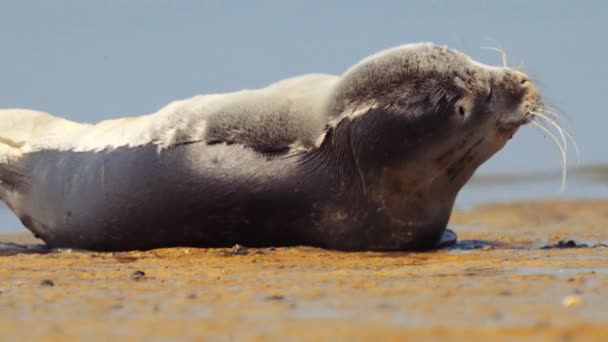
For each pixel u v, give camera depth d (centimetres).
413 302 2511
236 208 3988
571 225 6494
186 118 4069
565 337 1941
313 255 3888
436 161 3906
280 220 4006
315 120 3934
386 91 3859
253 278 3195
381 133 3862
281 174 3944
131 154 4131
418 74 3853
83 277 3312
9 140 4556
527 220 7106
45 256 4091
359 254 3938
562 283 2847
